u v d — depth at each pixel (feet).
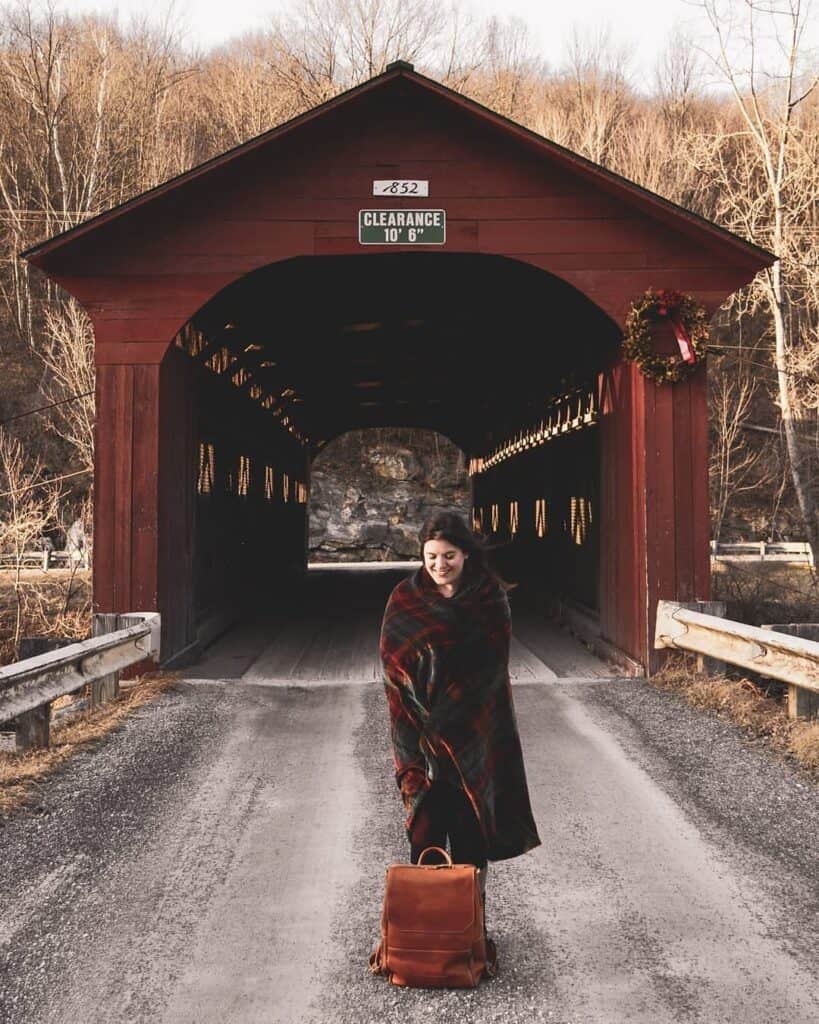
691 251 30.30
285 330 46.52
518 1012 9.82
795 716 22.24
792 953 11.10
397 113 30.22
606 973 10.66
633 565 30.89
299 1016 9.81
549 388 48.70
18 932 11.82
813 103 65.72
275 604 58.13
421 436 148.66
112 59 125.18
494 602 10.55
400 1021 9.69
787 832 15.23
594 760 19.53
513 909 12.45
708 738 21.16
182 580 33.19
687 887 13.10
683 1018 9.68
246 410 49.85
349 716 24.08
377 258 33.19
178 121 129.80
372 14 128.16
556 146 29.25
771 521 124.36
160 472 30.07
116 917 12.24
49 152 119.65
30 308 121.60
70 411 91.50
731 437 110.11
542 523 52.90
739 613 53.57
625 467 31.99
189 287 30.14
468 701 10.36
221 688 27.63
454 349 56.80
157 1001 10.14
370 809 16.63
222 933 11.76
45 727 20.30
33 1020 9.78
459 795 10.78
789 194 62.44
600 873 13.64
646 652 29.48
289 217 30.17
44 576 76.07
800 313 72.33
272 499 63.05
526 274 35.86
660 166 105.50
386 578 86.28
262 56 135.33
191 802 16.97
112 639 24.27
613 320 30.30
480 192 30.30
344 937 11.64
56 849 14.61
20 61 119.85
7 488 83.66
